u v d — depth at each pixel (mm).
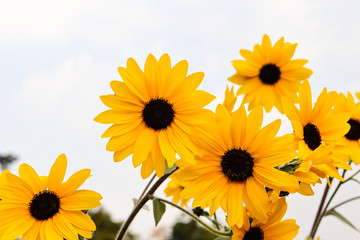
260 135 477
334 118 523
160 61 486
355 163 591
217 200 473
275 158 471
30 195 482
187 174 475
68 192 481
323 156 470
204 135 477
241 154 479
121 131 477
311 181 469
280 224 489
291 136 478
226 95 546
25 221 477
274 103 789
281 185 465
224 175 479
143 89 481
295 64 794
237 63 801
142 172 479
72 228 475
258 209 469
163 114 481
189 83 484
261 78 799
